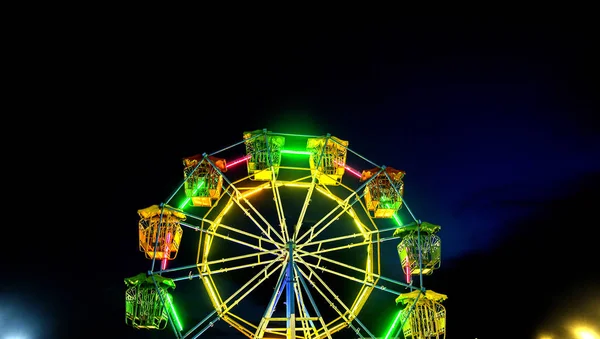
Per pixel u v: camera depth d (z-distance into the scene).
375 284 19.83
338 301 19.70
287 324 18.06
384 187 21.08
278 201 20.58
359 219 21.31
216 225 20.28
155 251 18.02
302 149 22.55
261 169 20.84
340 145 20.97
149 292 17.84
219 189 20.55
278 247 19.73
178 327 18.50
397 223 21.08
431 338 18.53
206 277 19.31
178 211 19.41
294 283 18.72
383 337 20.02
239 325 18.91
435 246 19.53
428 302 19.06
